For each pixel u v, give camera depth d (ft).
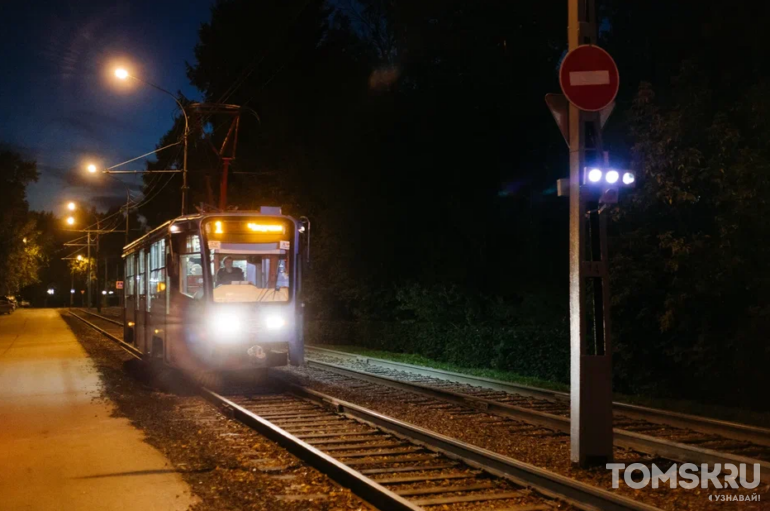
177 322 52.11
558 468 28.35
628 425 37.91
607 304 28.27
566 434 35.17
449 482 26.25
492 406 41.73
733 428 34.47
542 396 47.65
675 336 50.65
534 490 24.57
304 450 29.50
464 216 81.66
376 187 89.56
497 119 75.20
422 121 79.82
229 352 49.11
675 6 55.62
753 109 43.32
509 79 71.72
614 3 60.90
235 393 50.67
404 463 29.27
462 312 79.36
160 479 26.68
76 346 95.45
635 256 50.55
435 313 80.69
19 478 26.84
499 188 79.05
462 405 44.32
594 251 28.43
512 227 80.74
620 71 61.41
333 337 105.19
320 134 99.35
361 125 90.48
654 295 50.72
